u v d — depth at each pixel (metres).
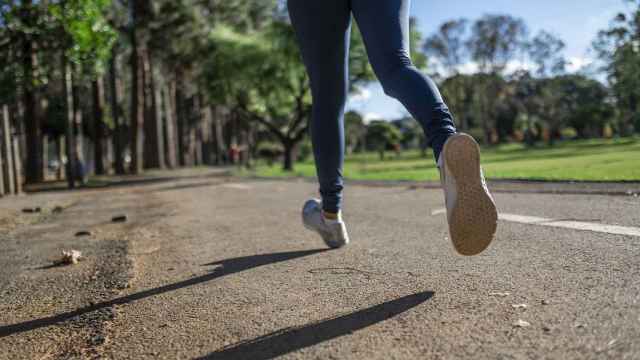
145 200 9.14
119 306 2.12
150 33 35.34
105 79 38.25
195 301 2.11
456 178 1.76
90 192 13.62
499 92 64.81
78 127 20.62
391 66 2.08
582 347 1.32
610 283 1.86
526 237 2.93
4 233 5.17
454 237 1.82
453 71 58.56
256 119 27.42
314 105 2.88
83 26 9.33
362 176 14.73
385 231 3.62
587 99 71.69
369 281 2.21
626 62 42.69
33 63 10.40
